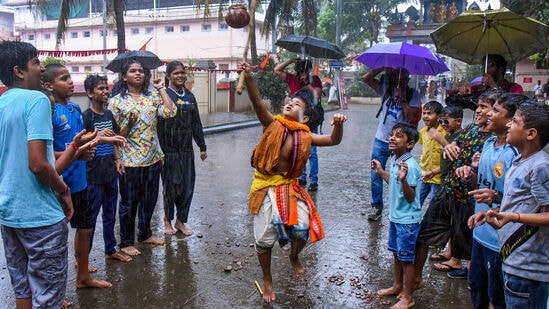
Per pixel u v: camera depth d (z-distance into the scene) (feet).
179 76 16.66
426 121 16.42
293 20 73.46
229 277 13.85
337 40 82.02
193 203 21.90
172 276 13.89
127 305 12.09
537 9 37.32
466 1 109.29
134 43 112.88
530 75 74.64
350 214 20.51
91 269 14.06
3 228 9.55
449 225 12.09
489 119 9.53
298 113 11.43
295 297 12.62
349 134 49.44
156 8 118.11
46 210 9.20
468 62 16.52
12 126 8.86
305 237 11.61
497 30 15.15
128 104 15.03
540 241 8.18
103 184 13.97
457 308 12.17
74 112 12.46
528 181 8.14
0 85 38.78
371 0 113.60
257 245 11.79
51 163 9.15
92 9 121.08
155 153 15.62
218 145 41.14
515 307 8.56
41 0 58.03
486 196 8.70
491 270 9.60
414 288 12.43
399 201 11.82
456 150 12.12
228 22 10.53
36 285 9.39
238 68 10.60
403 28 112.06
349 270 14.49
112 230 14.92
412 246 11.80
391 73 18.84
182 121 16.71
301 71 21.77
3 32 121.19
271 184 11.47
